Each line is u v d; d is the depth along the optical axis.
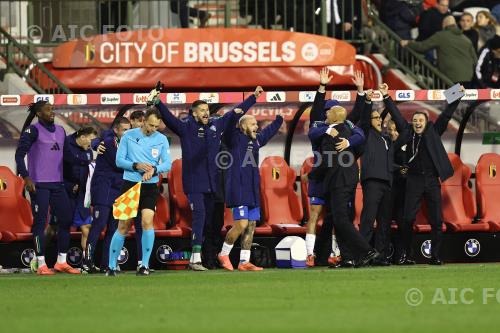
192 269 44.84
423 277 38.47
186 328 25.53
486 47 61.28
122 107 48.88
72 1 59.50
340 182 43.75
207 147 44.47
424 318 27.17
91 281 39.06
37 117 46.88
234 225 44.88
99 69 58.28
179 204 49.22
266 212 49.69
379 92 48.72
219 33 58.53
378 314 28.03
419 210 49.81
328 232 47.53
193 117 44.81
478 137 52.09
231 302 31.02
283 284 36.38
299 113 49.09
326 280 37.75
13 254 47.69
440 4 63.34
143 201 41.56
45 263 45.97
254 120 44.84
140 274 41.62
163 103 46.06
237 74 58.59
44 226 44.62
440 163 46.47
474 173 52.06
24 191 49.38
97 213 44.38
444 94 46.78
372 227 45.66
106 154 44.22
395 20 63.97
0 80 57.38
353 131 43.75
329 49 59.06
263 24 62.28
